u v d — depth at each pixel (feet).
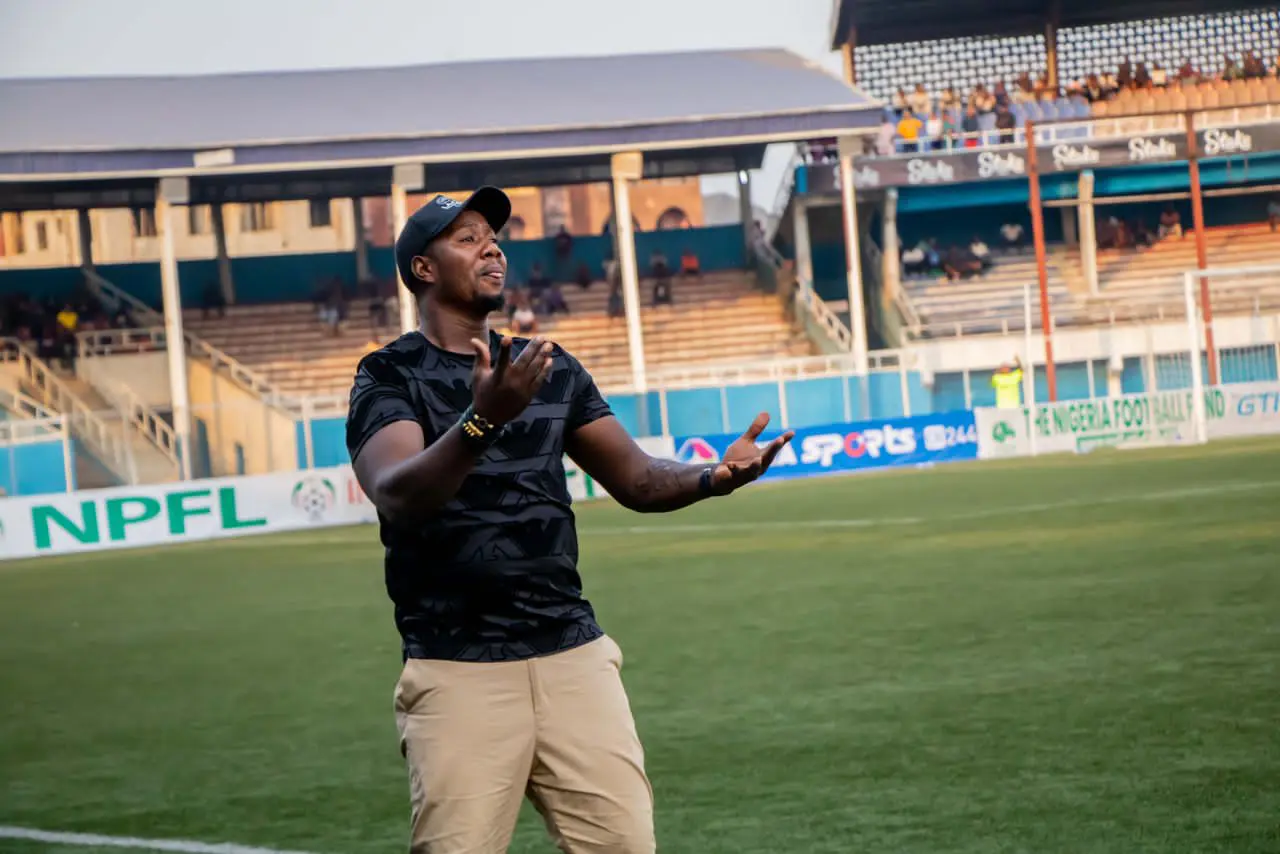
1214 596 34.81
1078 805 18.95
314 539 72.79
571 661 11.76
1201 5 137.69
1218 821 17.85
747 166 132.87
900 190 127.95
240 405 111.34
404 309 117.50
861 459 95.76
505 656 11.57
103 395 113.60
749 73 124.67
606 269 132.05
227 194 124.36
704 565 50.70
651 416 115.65
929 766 21.53
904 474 88.07
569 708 11.69
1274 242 132.46
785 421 112.37
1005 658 29.40
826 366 121.29
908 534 55.26
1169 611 33.22
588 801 11.69
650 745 24.39
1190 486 64.54
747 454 11.92
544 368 10.39
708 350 125.08
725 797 20.83
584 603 12.10
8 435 102.78
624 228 114.52
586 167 130.93
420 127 112.06
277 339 123.03
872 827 18.81
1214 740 21.61
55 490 95.96
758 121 114.62
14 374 111.34
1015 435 98.63
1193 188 116.26
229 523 78.84
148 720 30.27
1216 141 125.70
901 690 27.14
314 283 129.90
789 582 44.32
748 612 38.78
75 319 116.37
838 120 115.34
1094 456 90.58
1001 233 138.31
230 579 56.49
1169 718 23.16
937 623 34.42
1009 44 141.69
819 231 136.98
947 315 126.62
